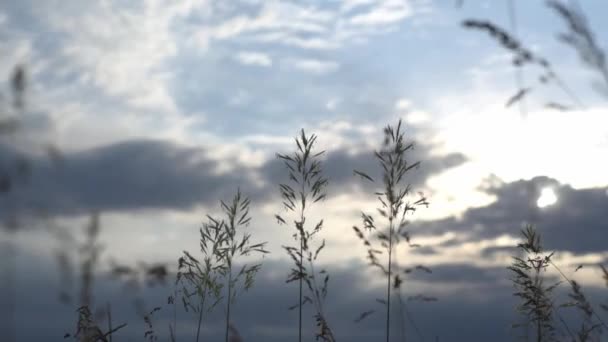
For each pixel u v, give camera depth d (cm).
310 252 379
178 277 365
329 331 356
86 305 190
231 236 398
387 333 350
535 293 318
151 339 309
